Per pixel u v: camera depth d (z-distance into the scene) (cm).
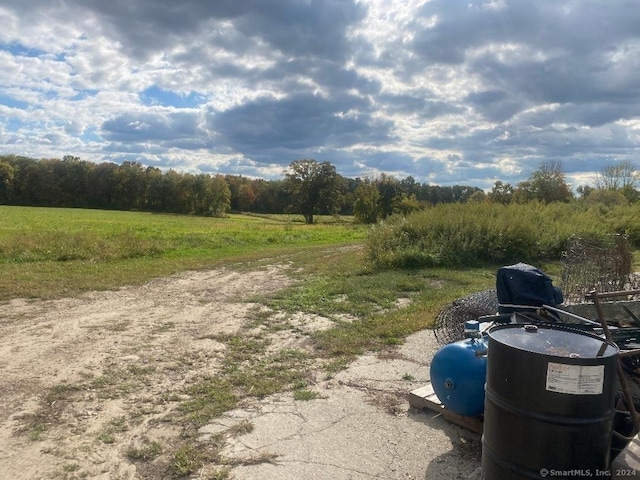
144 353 716
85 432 475
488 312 648
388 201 6981
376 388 591
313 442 460
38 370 639
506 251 1838
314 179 8131
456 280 1386
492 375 313
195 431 479
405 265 1638
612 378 289
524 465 292
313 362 684
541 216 2175
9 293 1098
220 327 868
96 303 1048
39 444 452
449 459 434
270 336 815
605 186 4500
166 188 9462
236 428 484
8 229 3073
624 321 489
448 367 456
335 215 8188
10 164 9250
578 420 279
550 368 281
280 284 1316
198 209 8975
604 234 1998
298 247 2430
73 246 1734
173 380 612
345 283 1295
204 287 1265
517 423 293
